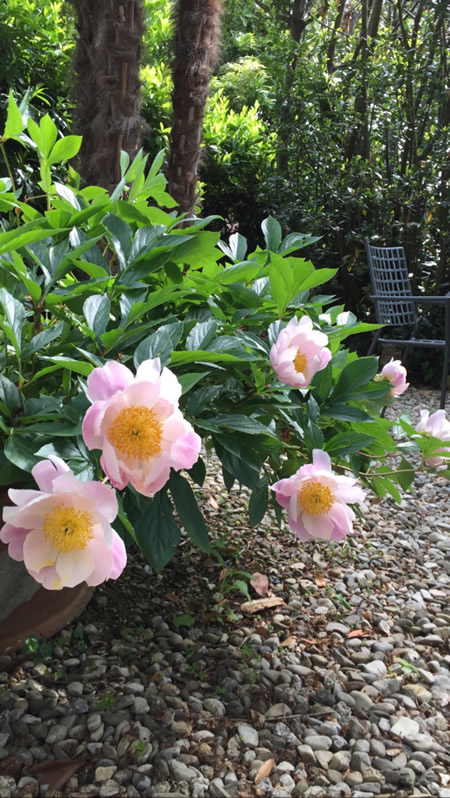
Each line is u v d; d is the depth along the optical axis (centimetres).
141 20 222
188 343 100
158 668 124
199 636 138
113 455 62
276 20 502
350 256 455
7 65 344
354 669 133
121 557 68
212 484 226
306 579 168
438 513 230
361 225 465
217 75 841
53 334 100
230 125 505
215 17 273
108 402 62
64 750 103
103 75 221
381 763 107
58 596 129
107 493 62
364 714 118
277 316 124
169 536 103
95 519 62
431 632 150
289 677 126
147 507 104
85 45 247
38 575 64
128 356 117
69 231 119
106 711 111
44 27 375
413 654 139
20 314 98
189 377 81
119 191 129
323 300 139
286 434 129
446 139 444
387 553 191
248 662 130
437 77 443
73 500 62
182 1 269
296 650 137
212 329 102
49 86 376
